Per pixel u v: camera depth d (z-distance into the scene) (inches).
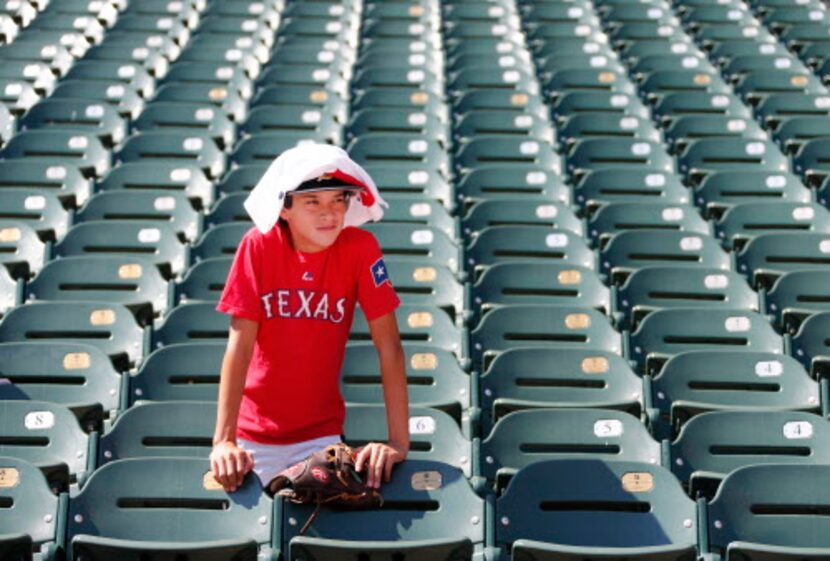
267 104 411.2
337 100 413.1
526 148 362.9
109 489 165.9
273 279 162.2
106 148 367.9
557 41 492.4
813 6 559.5
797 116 406.0
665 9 539.5
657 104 415.8
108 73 431.2
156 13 525.0
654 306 272.1
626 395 225.6
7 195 309.3
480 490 189.6
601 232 314.7
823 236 295.3
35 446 192.9
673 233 296.0
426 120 388.8
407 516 166.9
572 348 228.1
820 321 249.6
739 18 537.0
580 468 173.3
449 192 337.7
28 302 254.5
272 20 524.7
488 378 226.4
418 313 250.1
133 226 289.0
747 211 318.0
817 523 171.2
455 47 486.9
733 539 169.9
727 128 389.1
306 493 160.4
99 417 204.8
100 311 242.8
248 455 159.6
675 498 171.6
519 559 152.1
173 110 385.1
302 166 154.2
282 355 162.9
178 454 191.8
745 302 272.1
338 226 158.2
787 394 225.5
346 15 531.8
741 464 198.5
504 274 273.3
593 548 149.9
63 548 163.3
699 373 227.1
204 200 329.1
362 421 201.3
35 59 452.4
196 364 221.5
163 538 163.6
